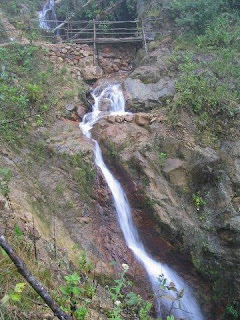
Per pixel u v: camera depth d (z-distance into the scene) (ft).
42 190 24.14
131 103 31.14
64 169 25.73
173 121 28.30
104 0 44.50
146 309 15.89
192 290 24.62
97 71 36.27
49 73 32.99
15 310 11.91
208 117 29.07
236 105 29.27
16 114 27.02
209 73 31.22
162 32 39.22
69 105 30.96
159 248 25.02
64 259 18.42
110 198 25.77
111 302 17.80
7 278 12.82
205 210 25.77
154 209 24.49
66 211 24.25
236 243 24.02
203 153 26.63
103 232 24.73
